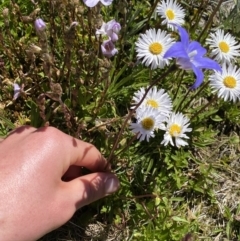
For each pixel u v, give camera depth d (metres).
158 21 0.27
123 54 0.27
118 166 0.25
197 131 0.27
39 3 0.26
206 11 0.30
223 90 0.23
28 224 0.19
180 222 0.25
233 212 0.26
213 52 0.24
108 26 0.20
